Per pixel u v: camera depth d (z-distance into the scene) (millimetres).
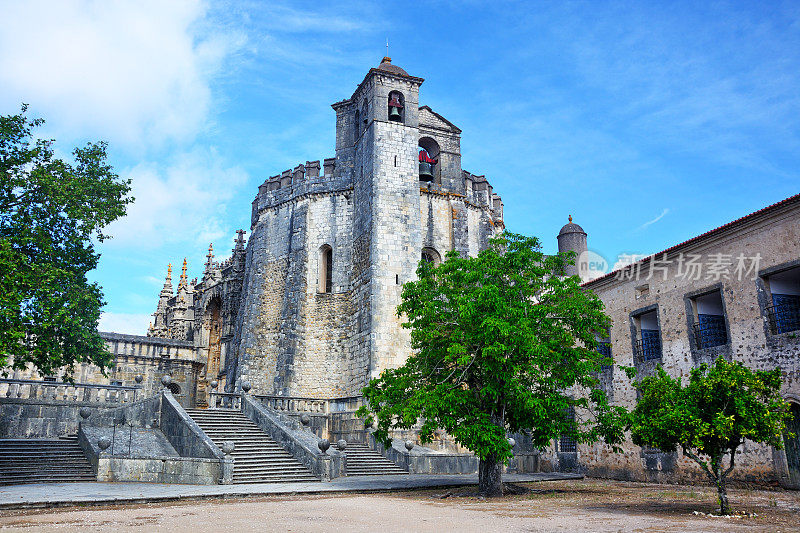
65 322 23328
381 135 38938
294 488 20031
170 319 57000
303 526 11953
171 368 46438
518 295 20391
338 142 43312
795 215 20297
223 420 27656
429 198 40781
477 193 44406
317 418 32031
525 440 32312
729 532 11156
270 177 46156
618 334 27844
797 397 19469
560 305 19812
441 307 20781
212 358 51500
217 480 21125
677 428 14297
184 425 24109
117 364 44031
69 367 26203
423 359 21094
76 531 11141
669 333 24906
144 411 26188
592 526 12133
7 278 20641
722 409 14305
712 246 23406
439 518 13406
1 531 11102
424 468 27375
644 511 15078
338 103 44000
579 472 29266
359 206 39875
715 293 23469
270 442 26188
